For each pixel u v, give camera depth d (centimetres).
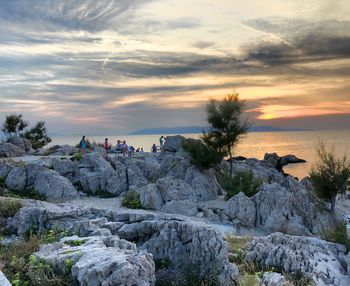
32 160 3806
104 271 880
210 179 3133
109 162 3491
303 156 8356
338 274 1278
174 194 2703
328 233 1723
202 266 1198
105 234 1320
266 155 6009
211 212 2523
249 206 2389
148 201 2661
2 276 927
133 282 880
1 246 1370
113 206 2717
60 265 987
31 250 1193
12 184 2939
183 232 1304
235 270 1136
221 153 3319
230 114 3394
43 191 2877
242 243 1567
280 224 2306
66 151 5156
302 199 2498
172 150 4309
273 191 2450
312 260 1295
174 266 1242
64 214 1653
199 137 3394
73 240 1193
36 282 936
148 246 1339
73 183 3203
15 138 5531
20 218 1658
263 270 1271
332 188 2355
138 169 3456
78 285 904
